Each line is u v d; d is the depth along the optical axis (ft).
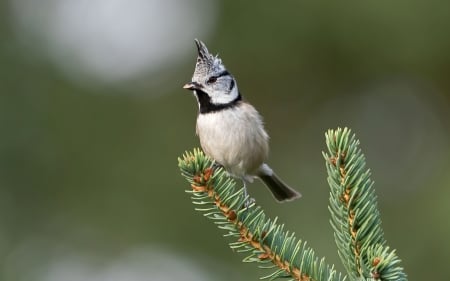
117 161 48.01
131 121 49.65
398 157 49.80
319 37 49.21
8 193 46.88
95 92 49.83
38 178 47.55
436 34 47.93
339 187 15.64
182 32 51.55
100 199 46.85
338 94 51.21
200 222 45.44
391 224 44.91
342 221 15.72
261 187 44.42
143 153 48.21
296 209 44.68
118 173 47.65
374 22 48.03
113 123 49.24
